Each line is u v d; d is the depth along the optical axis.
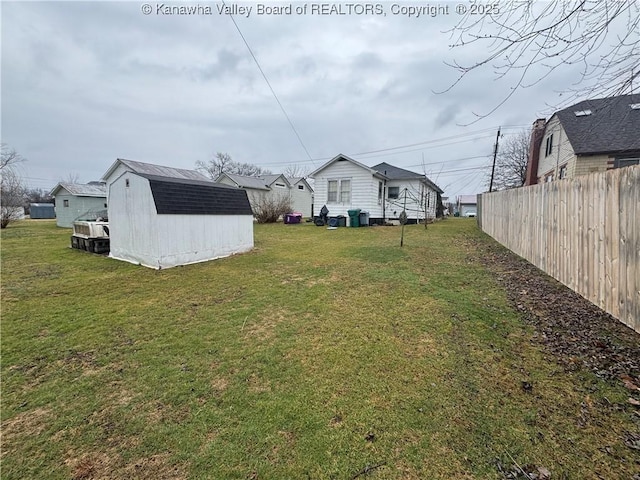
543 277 5.02
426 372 2.47
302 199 31.34
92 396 2.24
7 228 16.66
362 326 3.38
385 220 16.67
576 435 1.78
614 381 2.28
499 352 2.76
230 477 1.56
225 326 3.47
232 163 47.72
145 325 3.53
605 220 3.12
